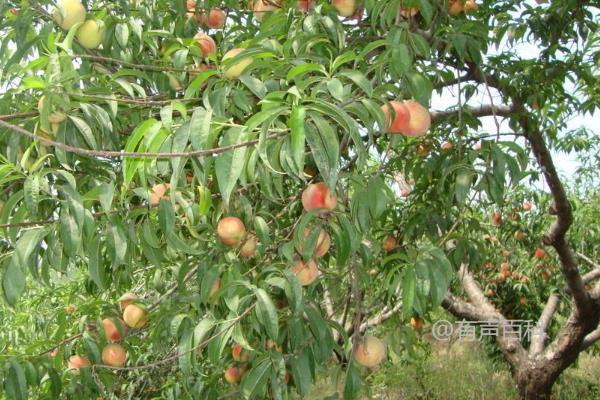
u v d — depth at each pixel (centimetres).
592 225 631
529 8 341
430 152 303
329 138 121
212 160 166
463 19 237
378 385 680
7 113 196
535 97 324
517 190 534
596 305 485
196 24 262
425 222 296
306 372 195
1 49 199
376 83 194
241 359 237
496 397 647
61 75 165
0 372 214
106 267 250
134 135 132
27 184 148
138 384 398
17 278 151
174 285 280
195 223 197
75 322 279
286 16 201
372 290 310
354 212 173
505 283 715
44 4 206
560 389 677
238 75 176
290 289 180
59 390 234
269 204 241
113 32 212
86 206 173
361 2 211
